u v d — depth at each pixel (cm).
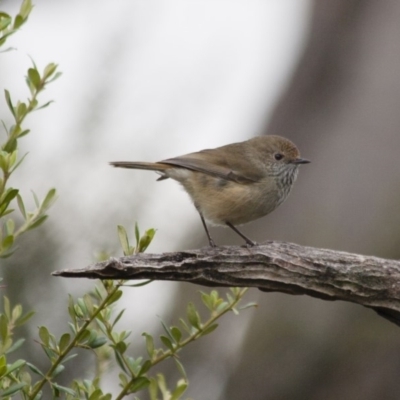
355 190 1377
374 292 764
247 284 748
